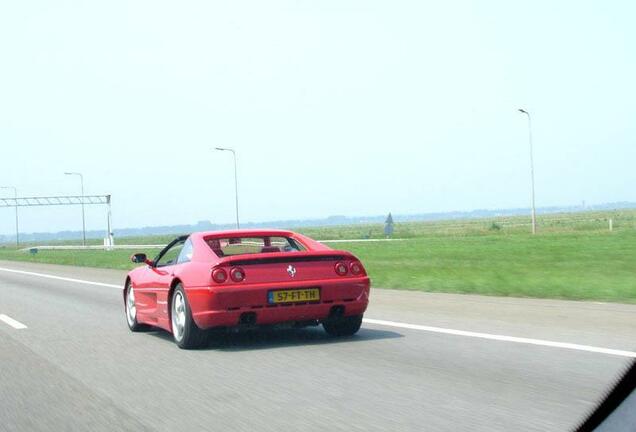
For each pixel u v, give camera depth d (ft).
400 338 32.96
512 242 157.99
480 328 35.06
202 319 30.27
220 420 19.77
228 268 30.22
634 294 49.21
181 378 25.72
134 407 21.67
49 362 29.99
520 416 18.71
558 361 25.95
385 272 80.43
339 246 184.14
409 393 21.91
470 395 21.30
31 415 21.20
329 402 21.25
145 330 39.45
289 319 30.99
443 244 167.32
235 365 27.84
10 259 200.64
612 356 26.55
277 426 18.90
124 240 627.05
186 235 36.04
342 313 31.91
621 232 186.70
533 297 51.11
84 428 19.54
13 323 44.39
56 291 70.59
